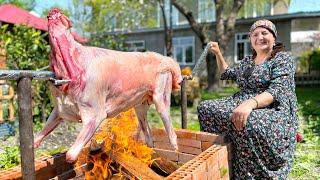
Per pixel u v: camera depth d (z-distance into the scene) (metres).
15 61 7.00
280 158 2.99
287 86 3.07
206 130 3.47
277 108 3.09
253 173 3.03
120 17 20.50
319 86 19.41
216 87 15.02
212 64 14.93
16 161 4.50
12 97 6.81
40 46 7.21
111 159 2.76
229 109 3.29
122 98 2.41
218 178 2.79
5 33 7.16
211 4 20.53
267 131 2.92
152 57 2.66
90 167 2.87
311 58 20.08
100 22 20.33
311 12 17.78
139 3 19.41
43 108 7.26
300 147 5.52
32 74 1.84
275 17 18.47
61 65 2.09
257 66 3.30
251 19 18.98
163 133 3.47
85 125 2.16
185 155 3.37
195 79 10.65
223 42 14.86
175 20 22.48
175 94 10.59
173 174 2.27
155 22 22.53
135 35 23.00
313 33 23.19
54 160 2.80
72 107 2.18
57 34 2.10
